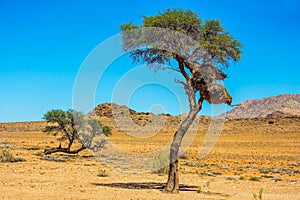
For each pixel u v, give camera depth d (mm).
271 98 169000
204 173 24094
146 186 16766
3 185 15016
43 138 66188
